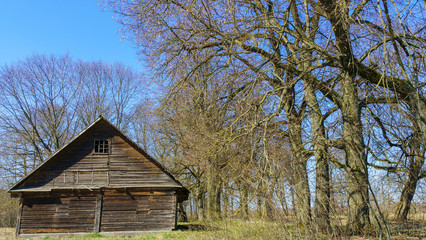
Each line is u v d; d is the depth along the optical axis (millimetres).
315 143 10938
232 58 12406
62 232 22188
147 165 23484
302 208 9539
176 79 14102
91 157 23438
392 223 11328
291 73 12430
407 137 10719
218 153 11367
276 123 11078
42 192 22703
